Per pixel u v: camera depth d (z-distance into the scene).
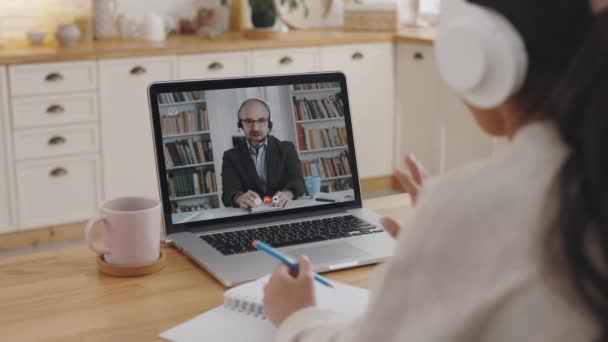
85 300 1.13
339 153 1.57
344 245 1.36
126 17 4.02
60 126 3.46
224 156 1.47
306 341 0.79
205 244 1.35
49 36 3.89
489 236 0.60
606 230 0.57
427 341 0.61
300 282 0.89
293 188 1.52
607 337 0.58
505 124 0.71
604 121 0.57
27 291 1.15
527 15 0.64
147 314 1.08
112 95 3.57
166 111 1.42
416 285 0.62
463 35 0.68
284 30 4.36
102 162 3.60
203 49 3.75
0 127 3.32
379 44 4.26
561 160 0.61
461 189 0.62
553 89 0.64
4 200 3.39
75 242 3.57
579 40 0.62
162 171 1.42
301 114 1.54
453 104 4.01
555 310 0.59
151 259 1.24
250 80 1.50
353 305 1.09
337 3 4.70
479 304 0.60
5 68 3.28
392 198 1.69
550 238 0.59
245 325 1.04
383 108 4.36
